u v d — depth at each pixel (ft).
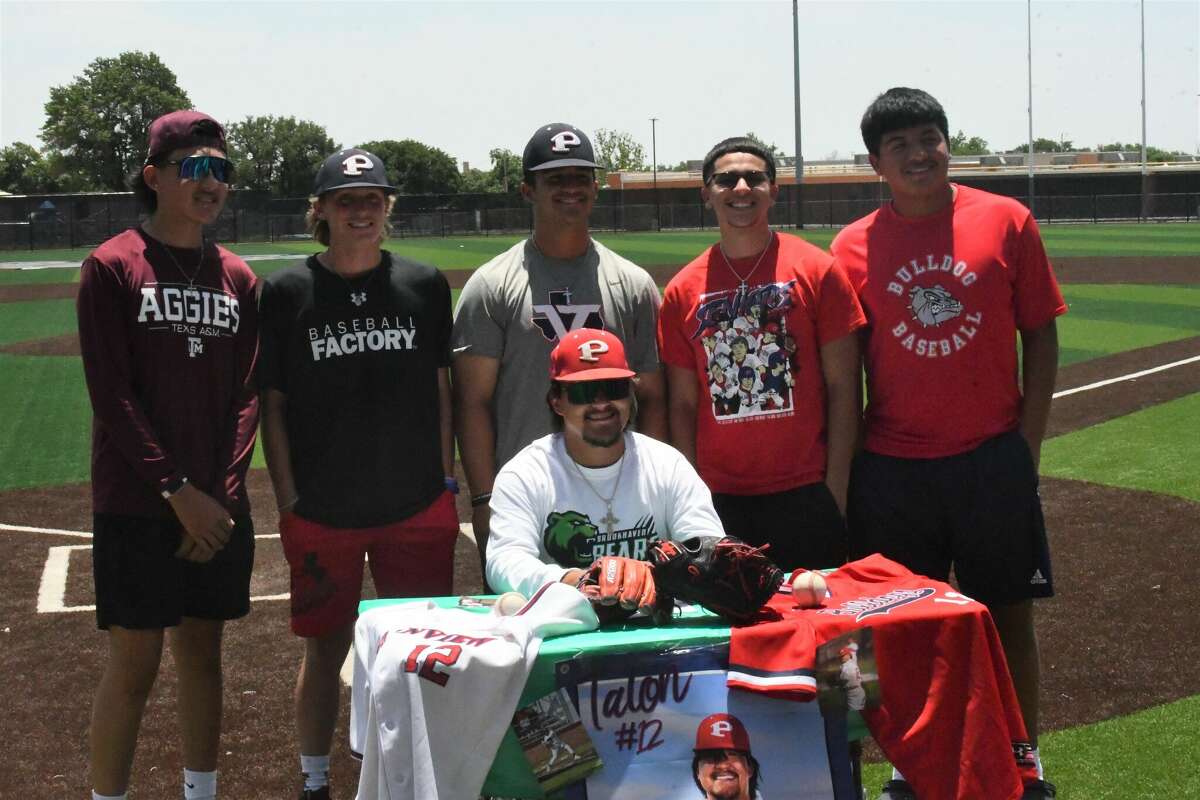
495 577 11.67
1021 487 13.48
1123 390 40.06
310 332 14.02
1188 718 15.65
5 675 18.26
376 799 9.80
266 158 295.48
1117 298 67.00
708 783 9.87
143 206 13.25
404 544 14.44
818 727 10.13
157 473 12.48
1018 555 13.55
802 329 13.98
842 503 14.20
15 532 26.50
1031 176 170.40
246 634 19.98
